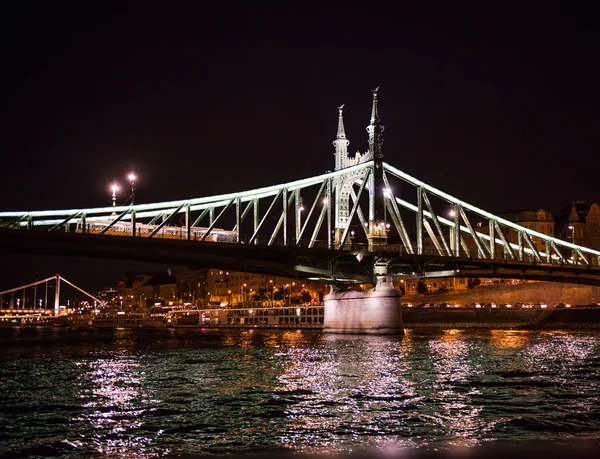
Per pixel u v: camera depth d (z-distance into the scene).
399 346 76.94
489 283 177.62
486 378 44.97
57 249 78.75
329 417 31.58
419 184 111.12
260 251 92.75
